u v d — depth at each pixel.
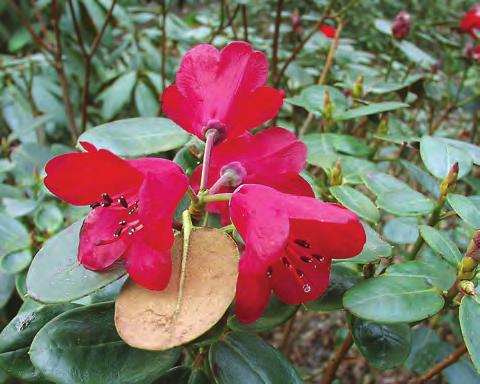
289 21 0.75
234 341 0.22
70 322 0.20
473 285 0.20
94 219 0.18
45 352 0.19
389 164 0.48
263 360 0.21
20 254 0.31
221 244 0.18
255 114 0.22
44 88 0.62
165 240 0.16
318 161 0.31
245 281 0.17
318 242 0.18
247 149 0.23
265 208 0.16
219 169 0.23
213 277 0.17
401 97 0.39
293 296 0.19
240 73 0.22
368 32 0.69
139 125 0.26
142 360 0.20
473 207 0.24
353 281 0.23
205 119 0.22
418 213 0.25
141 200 0.16
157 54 0.65
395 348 0.23
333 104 0.34
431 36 0.63
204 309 0.17
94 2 0.63
